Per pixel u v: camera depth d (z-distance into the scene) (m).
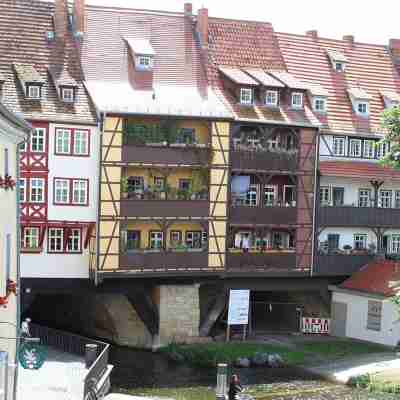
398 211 48.41
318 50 51.19
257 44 49.06
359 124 48.44
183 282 43.31
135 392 34.44
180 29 47.06
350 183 48.03
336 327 46.25
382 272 45.47
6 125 24.05
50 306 49.34
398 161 38.25
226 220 43.22
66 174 40.31
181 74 45.31
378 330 43.78
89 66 43.38
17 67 41.41
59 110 40.44
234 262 43.59
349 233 47.56
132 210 41.12
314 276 46.28
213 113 42.59
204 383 36.44
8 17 43.22
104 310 44.34
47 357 34.50
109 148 40.59
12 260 26.44
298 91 46.38
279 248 45.34
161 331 42.84
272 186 45.62
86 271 41.25
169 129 41.94
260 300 49.84
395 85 52.41
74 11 44.38
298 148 45.19
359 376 37.00
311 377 38.03
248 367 39.66
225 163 43.00
